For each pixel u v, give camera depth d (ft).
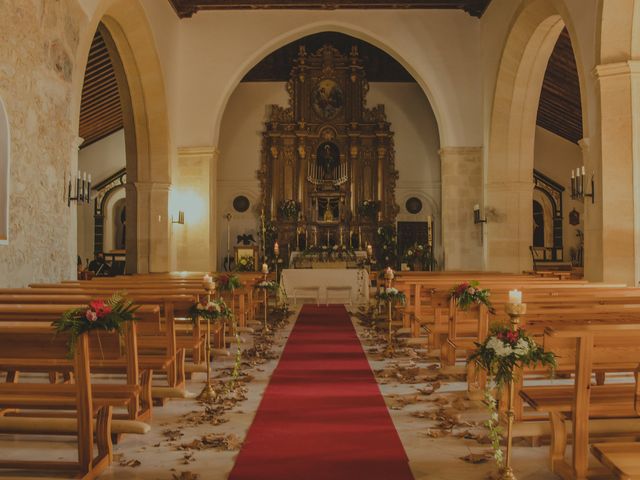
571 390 15.12
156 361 18.52
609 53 34.14
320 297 55.47
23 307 16.42
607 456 11.32
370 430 17.49
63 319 13.34
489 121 58.90
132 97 56.34
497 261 59.16
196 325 22.91
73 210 35.68
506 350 13.38
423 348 31.48
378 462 14.98
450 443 16.38
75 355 13.84
